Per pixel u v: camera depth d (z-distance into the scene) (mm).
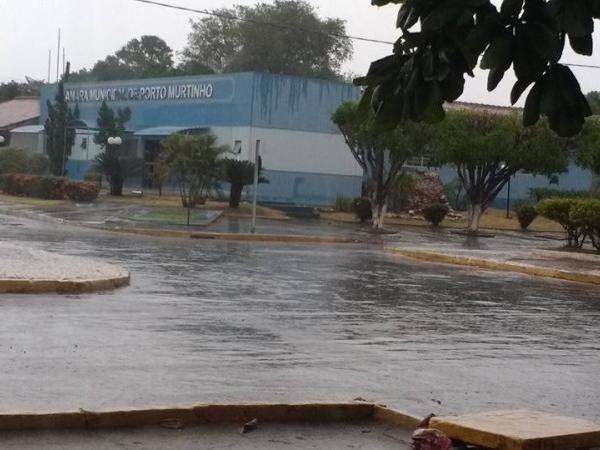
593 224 30953
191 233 31578
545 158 39875
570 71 4395
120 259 21422
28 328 11430
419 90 4551
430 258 27547
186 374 9461
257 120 49750
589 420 8742
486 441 7035
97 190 47438
